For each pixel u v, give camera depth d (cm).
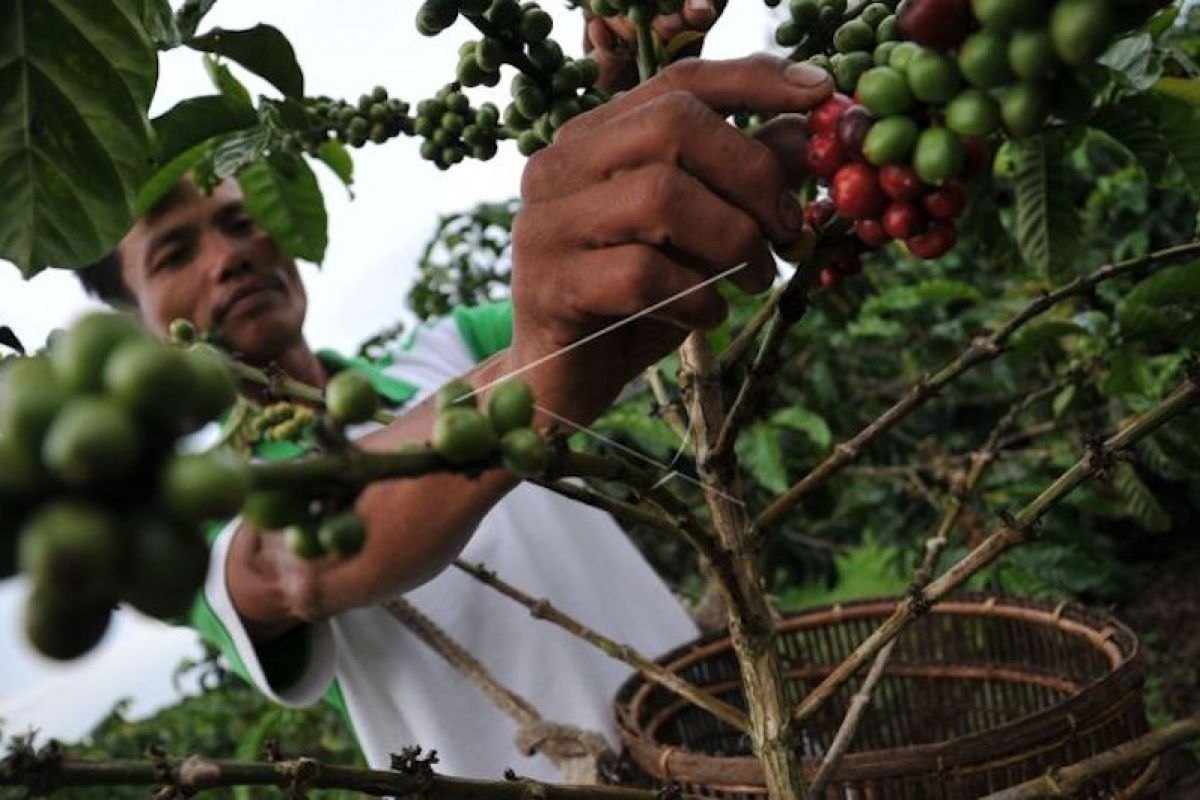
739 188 82
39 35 102
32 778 74
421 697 172
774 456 247
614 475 83
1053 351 312
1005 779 104
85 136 107
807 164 87
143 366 46
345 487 62
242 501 48
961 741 103
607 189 83
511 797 91
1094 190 364
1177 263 176
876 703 157
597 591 187
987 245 164
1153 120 130
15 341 101
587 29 129
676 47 109
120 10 103
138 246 182
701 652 153
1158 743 93
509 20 98
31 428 45
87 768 77
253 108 150
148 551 45
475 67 105
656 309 86
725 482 104
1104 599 357
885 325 285
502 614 178
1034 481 265
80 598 46
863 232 80
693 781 111
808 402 295
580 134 86
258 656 160
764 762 102
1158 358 236
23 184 107
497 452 66
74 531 43
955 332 316
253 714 357
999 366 319
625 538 204
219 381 50
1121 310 158
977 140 75
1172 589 348
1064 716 106
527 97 103
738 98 83
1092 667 136
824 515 263
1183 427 155
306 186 163
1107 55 109
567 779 149
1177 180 146
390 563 130
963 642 152
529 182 88
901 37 90
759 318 110
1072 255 153
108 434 44
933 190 75
